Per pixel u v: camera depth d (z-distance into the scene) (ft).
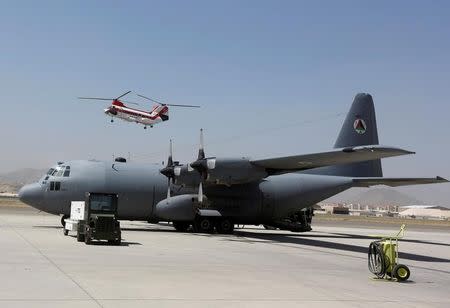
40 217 141.79
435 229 214.07
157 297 33.68
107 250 60.59
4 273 40.01
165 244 71.72
